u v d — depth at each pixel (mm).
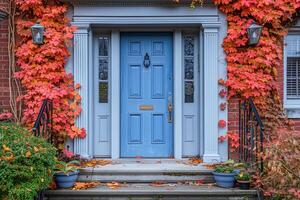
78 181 6109
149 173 6219
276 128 6508
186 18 6797
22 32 6715
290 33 7199
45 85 6668
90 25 6836
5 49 6824
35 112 6625
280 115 6875
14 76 6695
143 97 7219
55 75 6699
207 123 6809
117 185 5969
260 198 5500
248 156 6301
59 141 6734
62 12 6727
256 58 6762
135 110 7219
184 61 7160
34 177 4883
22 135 5328
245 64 6820
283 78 7059
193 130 7180
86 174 6211
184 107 7164
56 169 5711
